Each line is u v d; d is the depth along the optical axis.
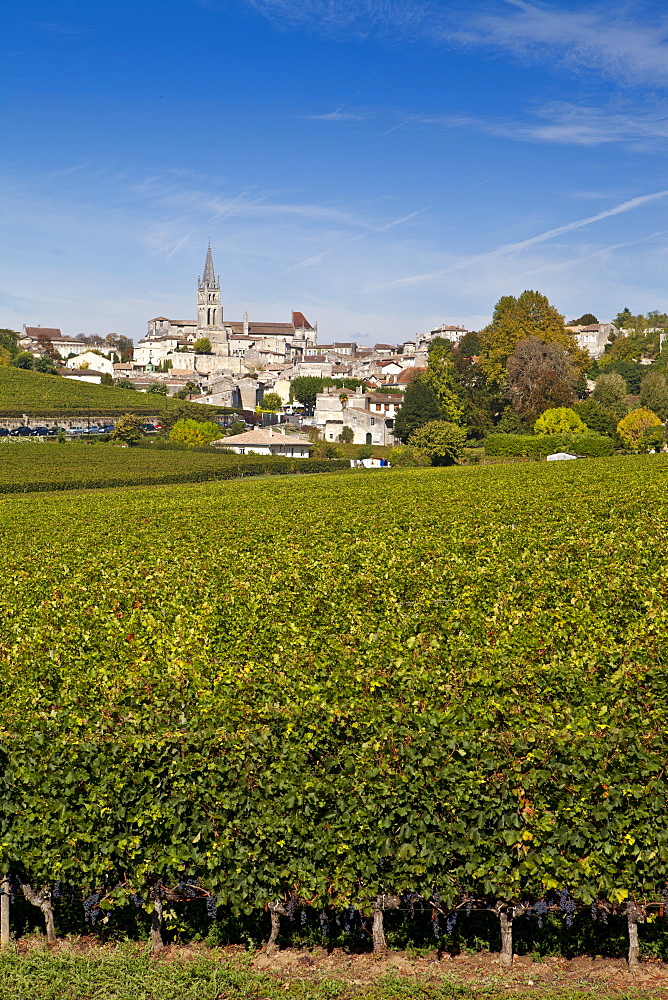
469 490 51.06
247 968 11.05
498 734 10.97
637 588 19.55
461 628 16.70
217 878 11.22
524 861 10.45
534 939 11.27
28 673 15.05
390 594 20.50
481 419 125.44
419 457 100.75
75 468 85.44
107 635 17.86
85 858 11.35
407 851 10.71
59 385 160.12
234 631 17.64
